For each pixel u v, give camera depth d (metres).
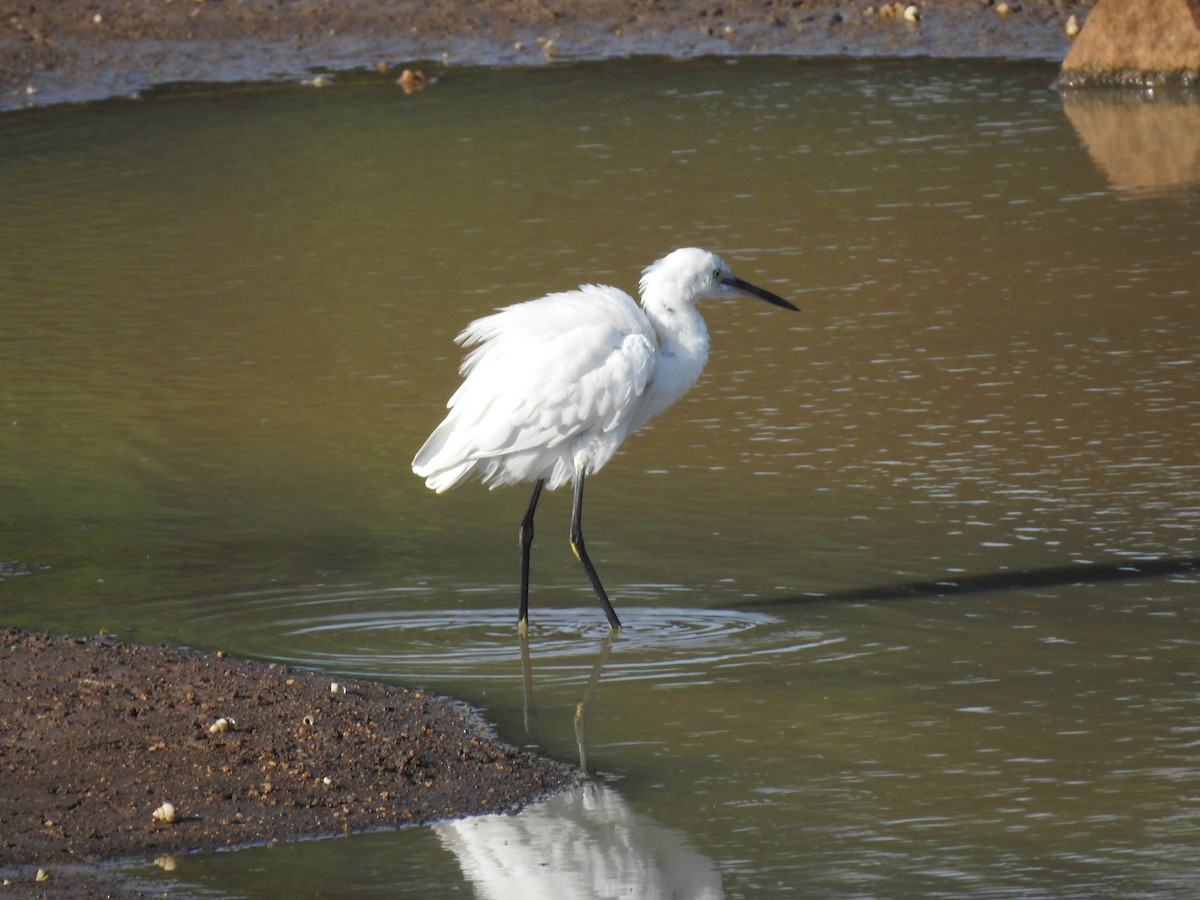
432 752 9.01
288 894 7.45
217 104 27.97
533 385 10.80
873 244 20.27
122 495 13.67
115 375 17.00
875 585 11.46
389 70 29.53
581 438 11.06
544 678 10.09
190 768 8.65
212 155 25.28
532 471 11.12
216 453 14.77
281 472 14.27
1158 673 9.87
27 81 29.00
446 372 16.83
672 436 14.91
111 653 10.20
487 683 10.08
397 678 10.13
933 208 21.58
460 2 32.16
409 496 13.69
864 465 13.91
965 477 13.52
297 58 30.08
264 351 17.64
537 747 9.15
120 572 11.91
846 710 9.52
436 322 18.25
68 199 23.38
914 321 17.73
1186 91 26.89
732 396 15.91
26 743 8.87
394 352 17.44
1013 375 15.98
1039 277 18.94
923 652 10.31
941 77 28.11
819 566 11.84
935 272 19.25
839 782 8.62
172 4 31.77
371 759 8.87
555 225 21.38
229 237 21.66
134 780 8.51
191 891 7.46
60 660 10.05
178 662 10.10
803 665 10.19
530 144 25.09
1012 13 30.62
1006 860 7.74
